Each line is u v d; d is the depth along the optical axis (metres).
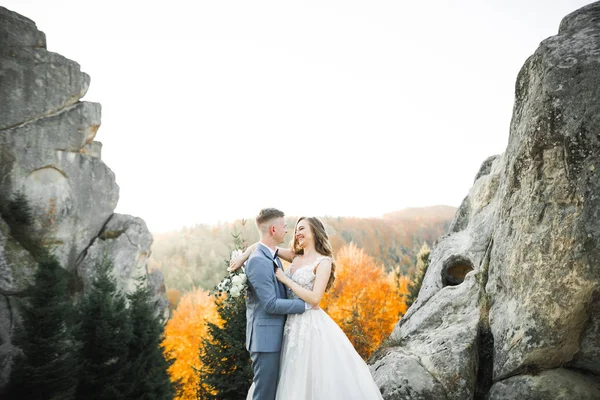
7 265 17.19
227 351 10.24
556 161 3.72
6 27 21.64
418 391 4.11
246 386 10.11
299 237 4.41
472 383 4.15
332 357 3.79
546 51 3.95
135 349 14.12
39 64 22.33
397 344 5.09
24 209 20.44
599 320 3.63
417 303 6.16
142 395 13.08
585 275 3.53
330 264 4.20
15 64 21.53
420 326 5.13
